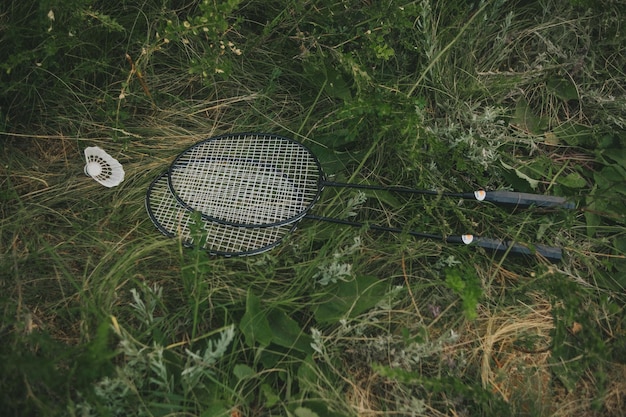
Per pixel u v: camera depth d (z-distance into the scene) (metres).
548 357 0.94
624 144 1.16
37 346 0.90
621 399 0.90
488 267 1.02
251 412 0.88
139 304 0.91
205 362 0.85
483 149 1.09
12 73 1.14
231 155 1.13
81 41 1.14
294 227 1.02
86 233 1.04
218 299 0.97
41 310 0.96
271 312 0.95
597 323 0.97
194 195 1.08
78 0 1.03
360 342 0.95
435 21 1.24
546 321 0.98
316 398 0.87
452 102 1.18
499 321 0.98
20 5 1.13
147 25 1.22
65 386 0.84
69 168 1.14
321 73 1.21
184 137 1.19
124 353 0.88
